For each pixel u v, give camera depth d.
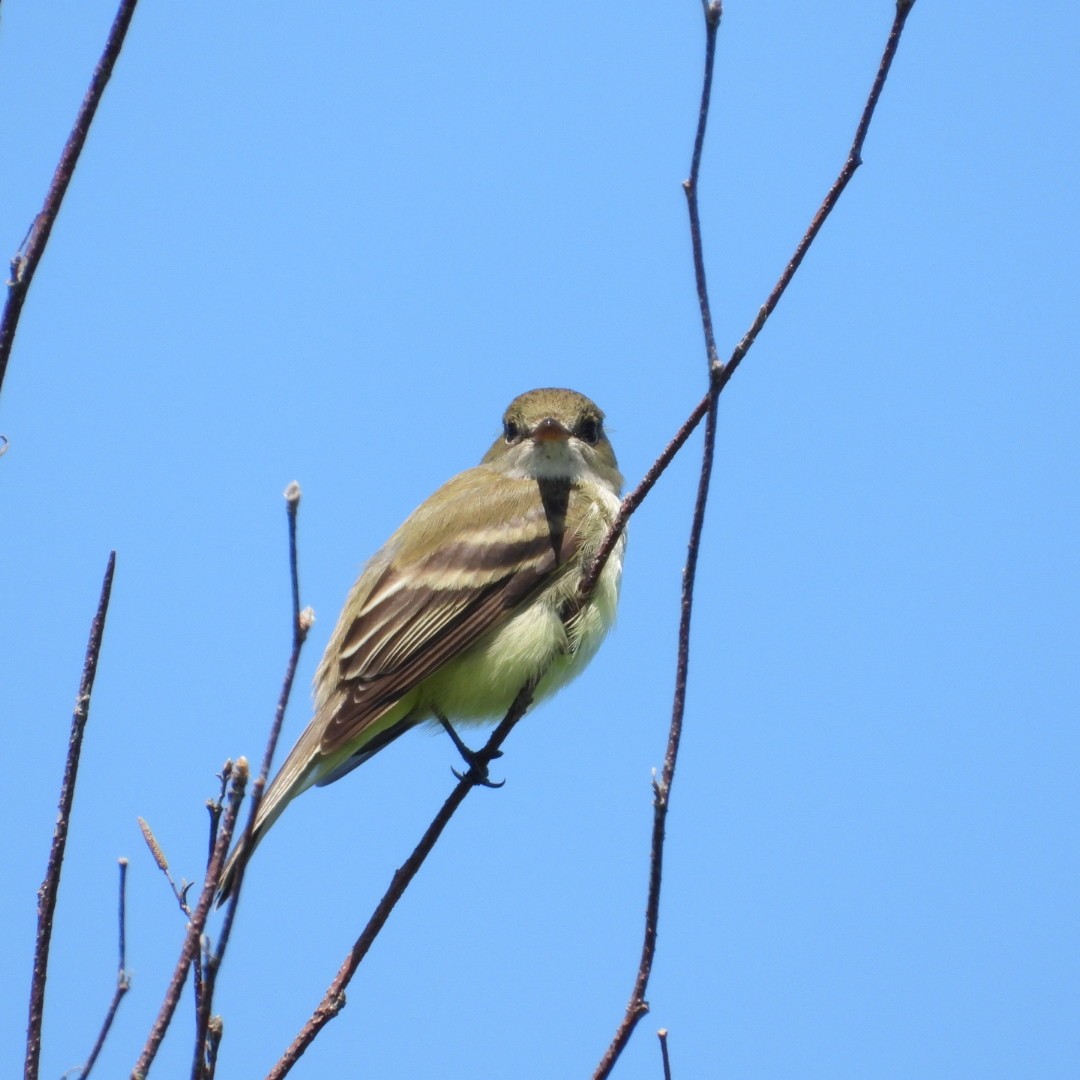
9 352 6.28
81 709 6.54
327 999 7.07
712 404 7.01
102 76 6.41
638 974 6.68
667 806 6.76
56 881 6.38
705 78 6.98
